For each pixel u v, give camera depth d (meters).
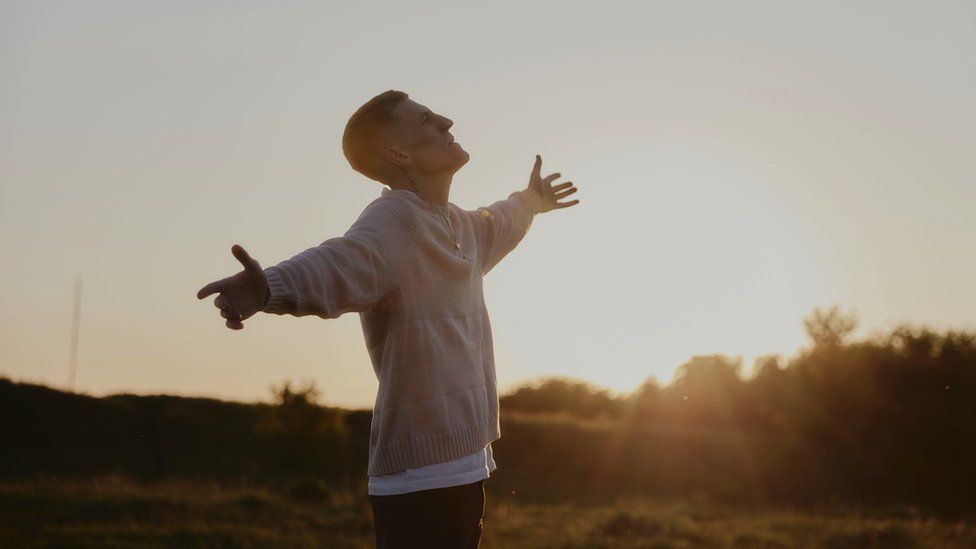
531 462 32.53
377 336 2.52
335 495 22.16
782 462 29.25
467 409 2.52
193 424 35.91
